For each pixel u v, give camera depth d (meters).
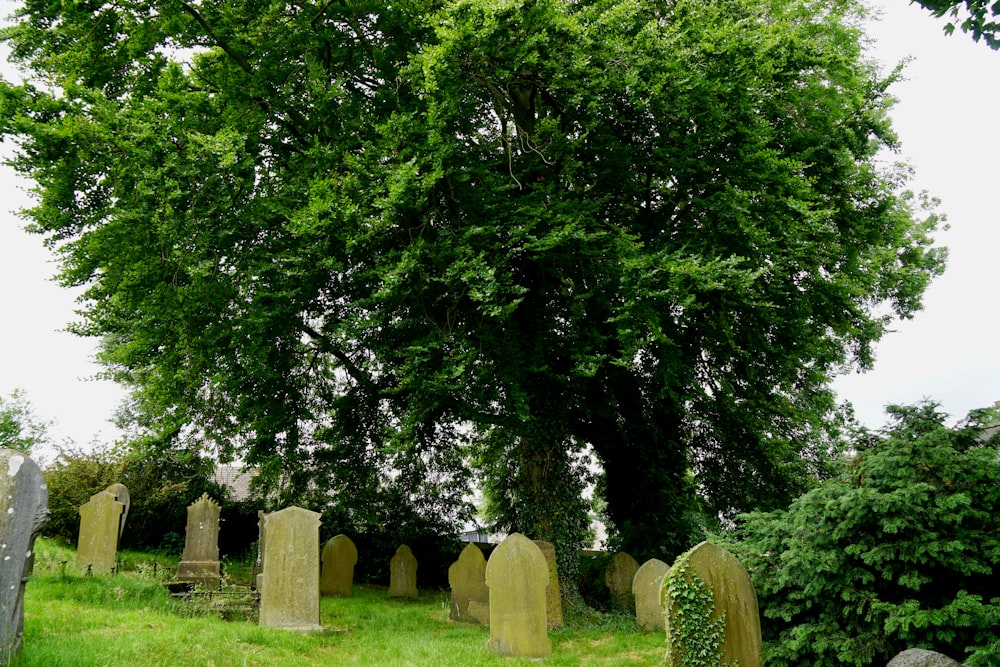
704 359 16.47
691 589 8.20
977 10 7.92
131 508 18.98
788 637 7.81
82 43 13.22
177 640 8.20
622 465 17.08
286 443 16.69
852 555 7.32
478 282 11.38
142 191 10.82
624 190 14.27
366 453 18.36
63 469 18.09
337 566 16.64
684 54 12.30
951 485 7.12
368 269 12.88
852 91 14.53
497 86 13.30
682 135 13.01
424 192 11.58
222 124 13.12
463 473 21.56
